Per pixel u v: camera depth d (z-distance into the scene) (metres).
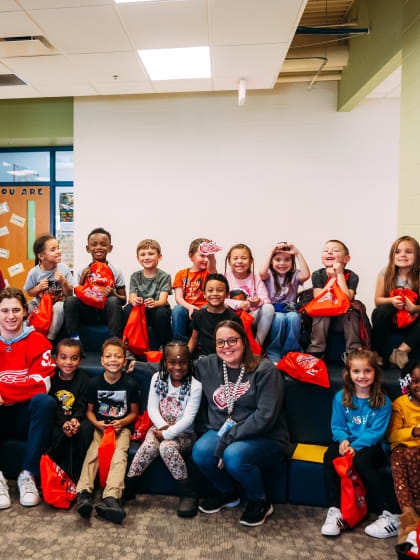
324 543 1.91
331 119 4.82
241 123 4.90
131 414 2.41
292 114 4.86
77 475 2.37
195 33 3.25
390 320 2.69
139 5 2.88
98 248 3.26
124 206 5.06
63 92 4.50
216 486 2.17
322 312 2.67
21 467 2.44
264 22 3.10
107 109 5.01
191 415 2.24
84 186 5.08
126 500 2.25
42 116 5.21
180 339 2.95
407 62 3.12
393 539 1.94
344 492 1.99
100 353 3.12
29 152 5.64
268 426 2.11
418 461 2.00
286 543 1.91
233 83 4.26
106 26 3.15
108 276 3.13
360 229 4.86
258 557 1.81
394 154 4.79
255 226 4.96
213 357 2.33
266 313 2.77
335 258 2.79
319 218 4.89
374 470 2.01
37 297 3.13
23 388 2.36
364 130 4.80
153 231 5.05
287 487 2.24
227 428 2.18
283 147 4.88
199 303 3.10
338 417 2.19
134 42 3.39
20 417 2.42
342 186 4.85
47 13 2.97
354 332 2.70
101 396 2.42
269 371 2.20
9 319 2.40
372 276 4.87
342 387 2.38
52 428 2.31
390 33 3.38
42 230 5.65
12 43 3.39
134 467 2.23
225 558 1.80
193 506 2.14
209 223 5.00
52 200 5.61
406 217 3.20
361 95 4.21
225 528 2.02
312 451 2.32
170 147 4.98
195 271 3.15
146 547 1.87
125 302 3.30
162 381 2.33
